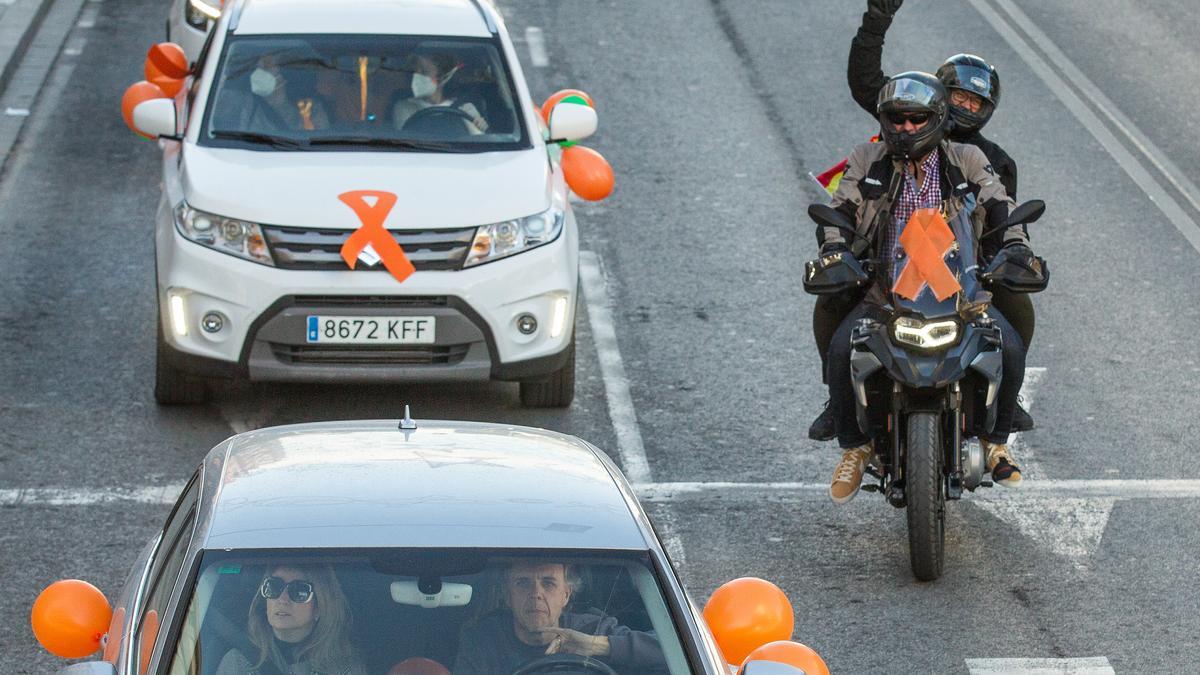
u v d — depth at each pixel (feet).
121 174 200.95
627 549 62.64
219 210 130.00
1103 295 169.48
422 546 61.67
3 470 124.47
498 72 146.72
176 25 213.87
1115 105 236.02
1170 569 111.75
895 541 116.47
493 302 130.72
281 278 128.47
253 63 144.46
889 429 109.19
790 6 285.64
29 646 97.76
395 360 130.93
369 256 128.47
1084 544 115.55
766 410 141.49
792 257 178.60
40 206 188.03
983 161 109.50
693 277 172.14
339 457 68.44
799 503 122.93
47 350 149.48
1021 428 112.88
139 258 173.88
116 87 237.45
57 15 273.75
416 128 140.67
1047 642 100.89
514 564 61.26
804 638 101.09
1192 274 176.55
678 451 132.36
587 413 139.85
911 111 105.09
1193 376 149.69
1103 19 283.79
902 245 103.71
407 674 58.54
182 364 131.03
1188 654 99.55
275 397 142.31
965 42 263.49
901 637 101.24
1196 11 294.05
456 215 130.62
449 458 68.44
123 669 61.46
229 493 65.36
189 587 60.34
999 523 119.03
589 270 173.06
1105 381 147.95
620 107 228.22
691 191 197.57
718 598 72.59
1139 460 131.23
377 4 151.84
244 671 58.75
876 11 119.03
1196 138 223.10
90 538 113.29
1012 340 108.88
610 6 282.97
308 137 138.82
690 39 263.49
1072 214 193.67
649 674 59.36
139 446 130.11
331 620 59.57
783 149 213.66
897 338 103.50
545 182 136.46
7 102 227.20
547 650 59.77
